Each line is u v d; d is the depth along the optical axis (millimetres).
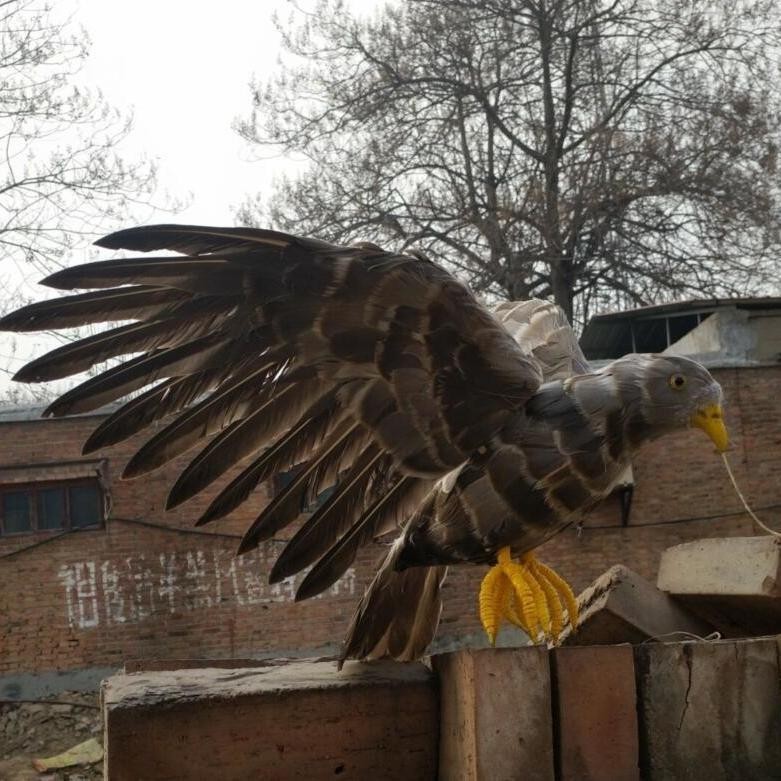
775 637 3818
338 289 3699
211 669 4293
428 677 3971
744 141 23562
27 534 15891
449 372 3854
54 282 3639
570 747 3570
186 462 16125
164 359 3863
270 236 3598
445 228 24078
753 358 18062
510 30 24578
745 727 3723
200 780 3699
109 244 3555
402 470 3973
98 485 16109
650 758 3650
